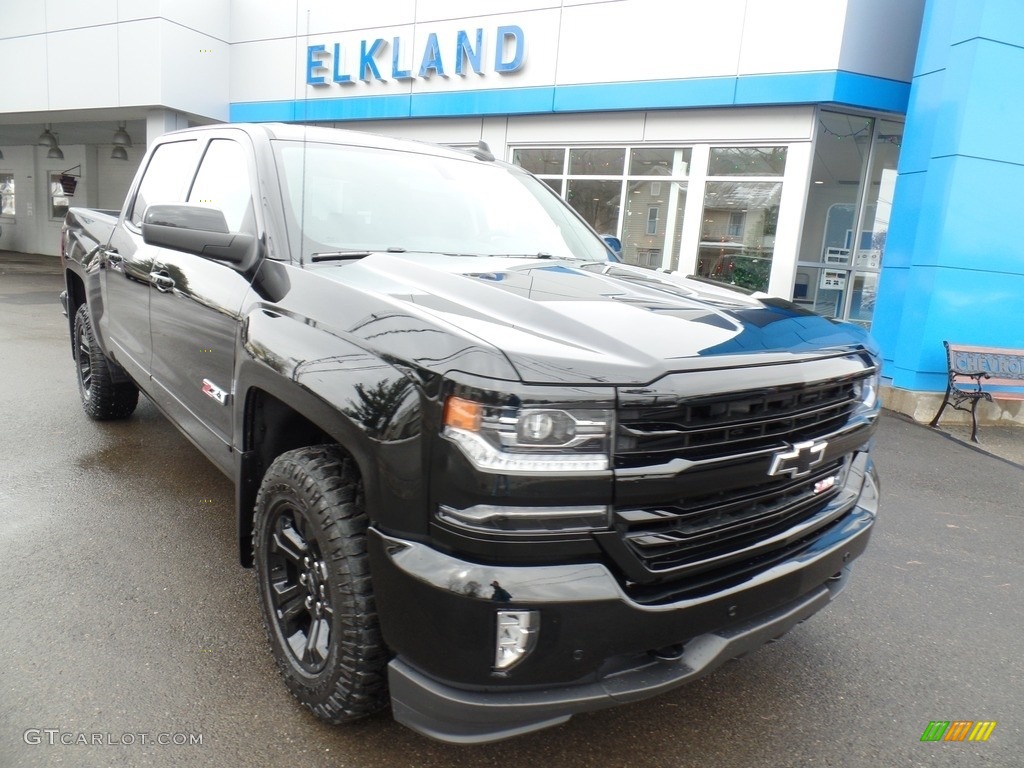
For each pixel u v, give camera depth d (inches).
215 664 103.6
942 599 142.7
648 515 73.2
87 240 190.2
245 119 541.3
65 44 530.3
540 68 432.8
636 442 71.2
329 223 113.3
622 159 426.3
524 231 136.6
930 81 307.9
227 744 88.6
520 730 72.8
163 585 123.3
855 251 400.5
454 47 457.4
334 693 85.1
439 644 71.2
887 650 122.3
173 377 134.0
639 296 96.0
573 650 71.1
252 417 102.0
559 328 77.9
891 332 323.6
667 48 392.2
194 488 165.2
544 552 70.0
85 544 135.9
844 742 97.8
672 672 77.0
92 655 103.5
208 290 116.8
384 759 88.1
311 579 89.8
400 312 80.3
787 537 87.0
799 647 121.6
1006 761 96.2
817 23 351.9
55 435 195.5
